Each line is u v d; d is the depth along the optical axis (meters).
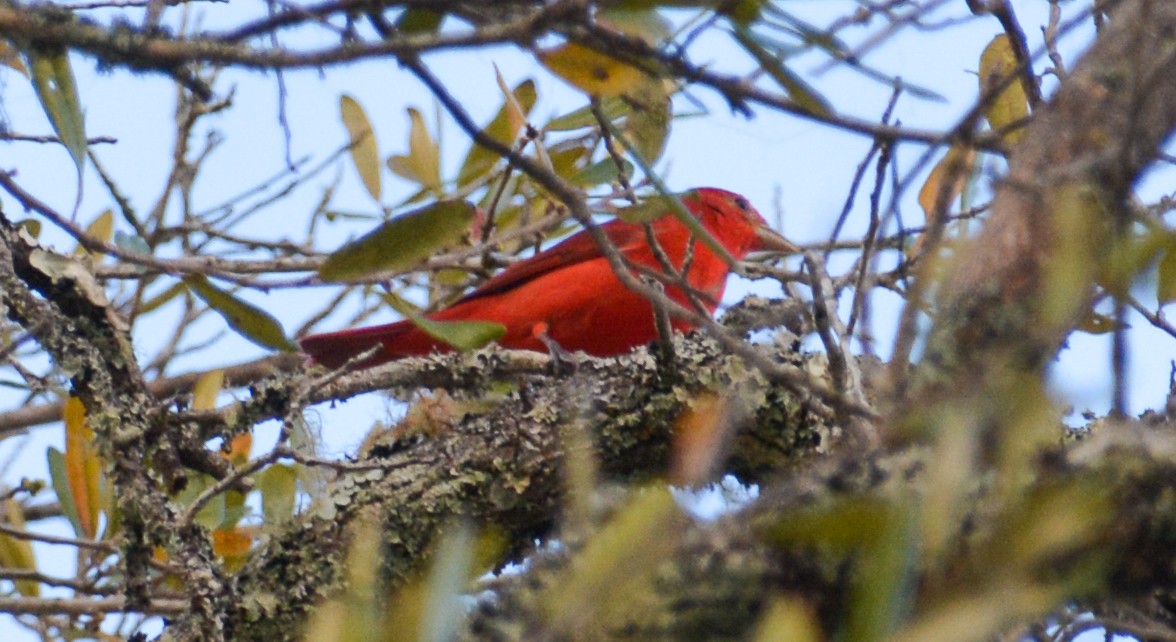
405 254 5.77
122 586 7.36
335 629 3.28
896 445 4.48
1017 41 6.64
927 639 2.96
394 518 7.86
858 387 5.90
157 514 7.16
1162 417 5.63
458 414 8.73
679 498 4.00
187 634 7.01
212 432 8.09
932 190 8.12
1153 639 6.05
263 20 4.31
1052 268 3.91
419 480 7.98
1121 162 4.16
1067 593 3.39
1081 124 4.81
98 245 6.05
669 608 4.35
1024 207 4.47
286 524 7.85
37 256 7.56
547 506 8.04
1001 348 4.15
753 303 8.40
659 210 6.07
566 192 5.15
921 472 4.34
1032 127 4.93
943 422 3.58
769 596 4.42
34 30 4.28
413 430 8.67
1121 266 3.92
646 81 5.49
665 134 6.43
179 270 6.01
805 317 7.90
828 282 6.33
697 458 5.85
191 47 4.27
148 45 4.31
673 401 7.96
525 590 4.22
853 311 6.19
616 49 4.48
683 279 6.41
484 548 6.30
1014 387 3.56
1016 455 3.46
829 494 4.45
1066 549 3.59
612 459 8.09
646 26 4.49
